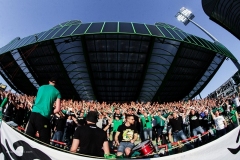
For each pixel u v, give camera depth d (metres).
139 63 31.88
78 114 11.37
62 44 28.09
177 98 48.94
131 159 3.37
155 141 12.29
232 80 26.52
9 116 9.65
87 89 41.59
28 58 34.09
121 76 35.62
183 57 31.62
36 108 3.84
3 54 31.91
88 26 26.34
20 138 3.10
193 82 41.34
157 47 28.88
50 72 36.75
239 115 11.96
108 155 3.34
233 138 4.11
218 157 3.81
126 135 5.88
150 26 27.41
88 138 3.24
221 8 40.16
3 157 2.99
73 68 33.88
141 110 11.20
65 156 3.03
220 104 18.27
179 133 8.96
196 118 9.97
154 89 40.84
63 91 44.25
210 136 10.42
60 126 8.41
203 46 27.94
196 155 3.71
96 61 31.55
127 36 26.64
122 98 46.69
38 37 28.50
